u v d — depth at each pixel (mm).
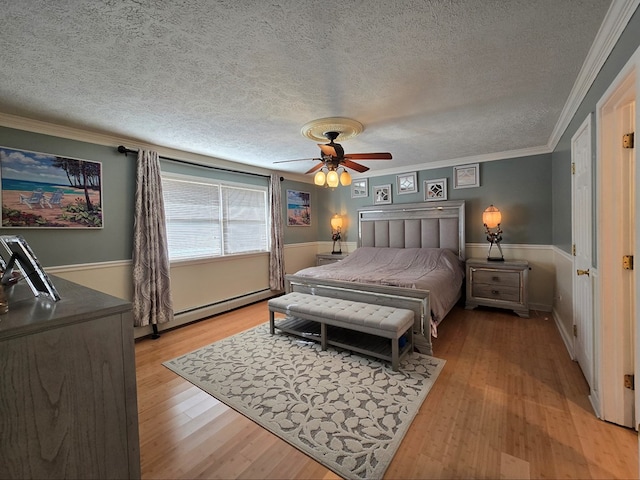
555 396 2000
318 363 2576
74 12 1318
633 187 1650
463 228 4379
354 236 5676
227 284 4352
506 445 1575
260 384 2252
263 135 3152
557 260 3457
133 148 3273
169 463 1512
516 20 1437
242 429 1768
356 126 2836
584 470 1403
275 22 1423
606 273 1724
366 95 2240
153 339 3281
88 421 985
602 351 1737
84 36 1499
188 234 3885
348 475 1419
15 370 845
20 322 866
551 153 3824
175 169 3727
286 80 1999
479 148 3900
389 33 1522
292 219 5512
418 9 1351
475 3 1316
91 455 995
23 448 864
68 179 2818
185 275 3812
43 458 898
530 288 4062
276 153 3914
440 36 1554
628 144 1642
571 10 1371
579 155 2311
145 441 1673
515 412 1847
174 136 3137
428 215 4688
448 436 1659
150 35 1507
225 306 4297
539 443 1582
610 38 1486
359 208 5445
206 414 1916
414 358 2625
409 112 2586
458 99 2332
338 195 5859
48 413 905
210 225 4148
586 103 2080
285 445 1631
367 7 1325
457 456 1514
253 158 4188
